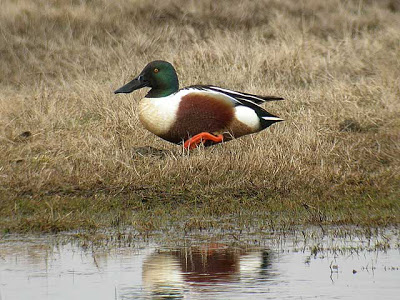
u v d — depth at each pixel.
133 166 12.60
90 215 11.16
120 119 15.01
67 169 12.62
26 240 10.16
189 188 12.03
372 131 15.02
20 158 13.20
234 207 11.53
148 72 13.04
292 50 19.81
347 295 8.13
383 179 12.60
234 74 18.52
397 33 22.33
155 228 10.72
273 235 10.45
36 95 17.12
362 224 10.91
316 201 11.75
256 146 13.42
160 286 8.40
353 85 17.62
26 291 8.22
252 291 8.25
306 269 9.02
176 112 12.95
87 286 8.38
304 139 13.95
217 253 9.60
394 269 9.04
